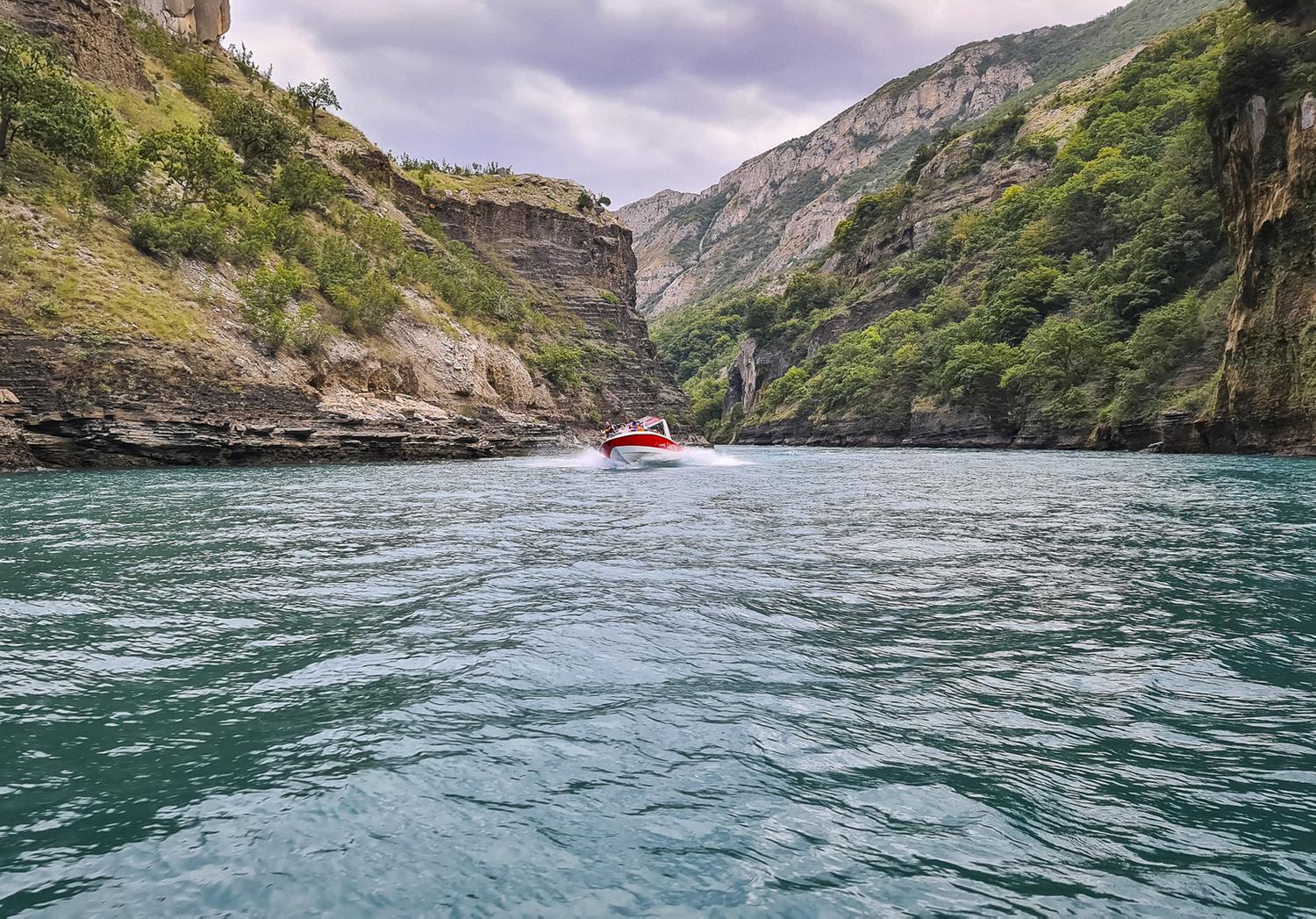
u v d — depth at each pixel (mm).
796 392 130625
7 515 12031
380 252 58594
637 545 9523
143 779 3121
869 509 14234
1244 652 4969
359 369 39875
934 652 4961
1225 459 35281
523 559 8414
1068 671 4598
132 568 7695
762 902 2316
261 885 2385
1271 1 43750
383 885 2393
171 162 40688
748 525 11703
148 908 2258
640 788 3059
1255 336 39719
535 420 57062
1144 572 7723
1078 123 133000
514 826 2762
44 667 4516
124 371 26469
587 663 4672
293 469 27125
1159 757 3393
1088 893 2395
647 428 35031
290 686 4234
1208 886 2436
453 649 4949
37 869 2455
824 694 4168
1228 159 43344
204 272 34438
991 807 2945
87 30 45438
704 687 4254
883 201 167000
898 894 2369
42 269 26906
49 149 31484
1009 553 8953
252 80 73625
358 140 80438
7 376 23938
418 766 3236
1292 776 3219
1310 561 8383
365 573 7523
